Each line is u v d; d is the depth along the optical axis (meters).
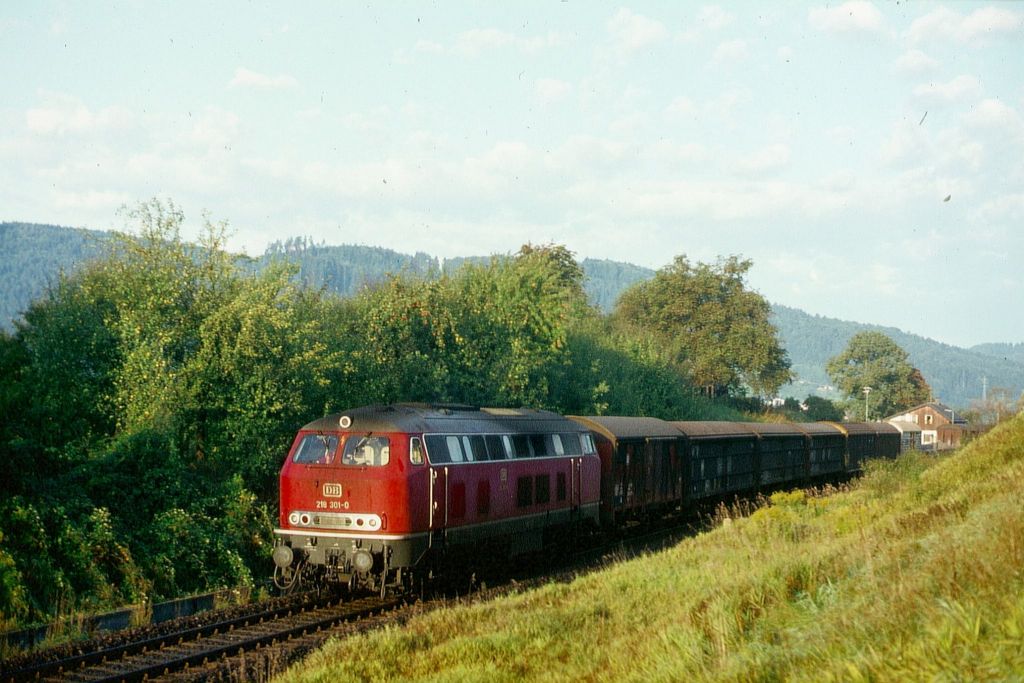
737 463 38.75
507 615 14.05
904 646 7.41
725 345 87.31
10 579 15.23
